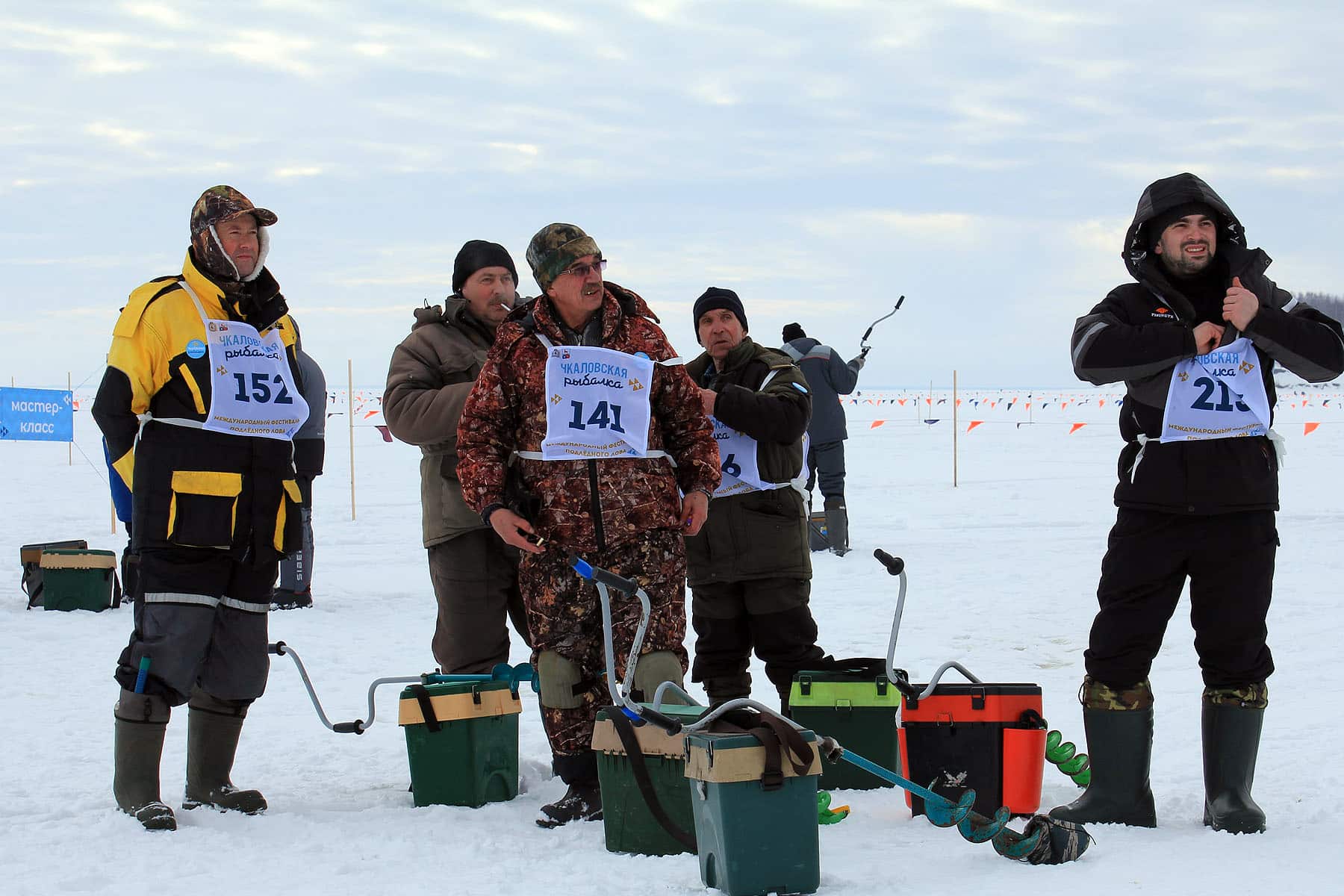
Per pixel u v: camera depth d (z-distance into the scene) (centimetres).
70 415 1725
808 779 366
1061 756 477
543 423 464
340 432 4378
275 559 476
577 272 468
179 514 454
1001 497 1930
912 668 746
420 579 1190
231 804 476
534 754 571
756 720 381
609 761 418
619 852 417
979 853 402
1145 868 380
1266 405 429
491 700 490
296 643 866
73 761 548
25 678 743
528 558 470
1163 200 437
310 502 1027
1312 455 2717
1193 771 505
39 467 2667
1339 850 394
